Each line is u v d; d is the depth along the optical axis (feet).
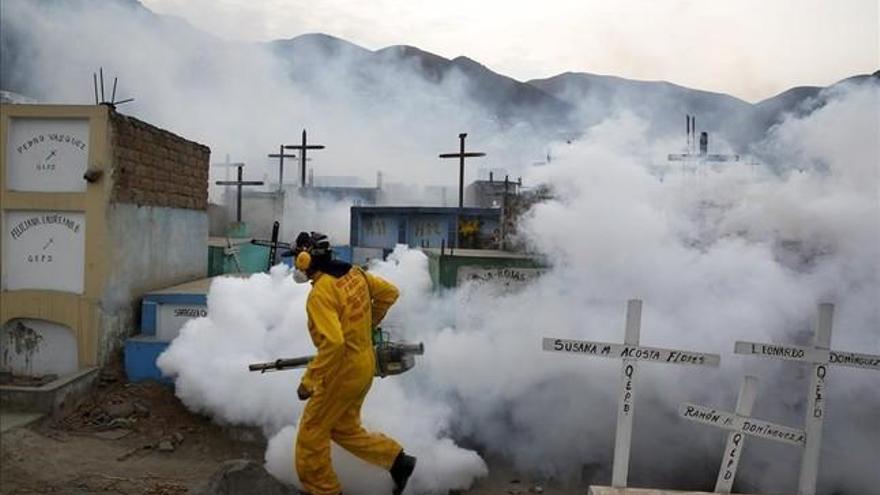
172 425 21.24
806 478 14.76
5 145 24.07
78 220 24.02
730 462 14.69
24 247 24.17
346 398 15.23
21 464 18.10
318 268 15.51
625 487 14.79
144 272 27.22
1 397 21.04
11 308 23.91
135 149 26.23
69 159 24.13
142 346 23.81
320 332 14.42
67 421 21.33
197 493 15.87
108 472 18.16
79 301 23.66
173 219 30.19
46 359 24.13
